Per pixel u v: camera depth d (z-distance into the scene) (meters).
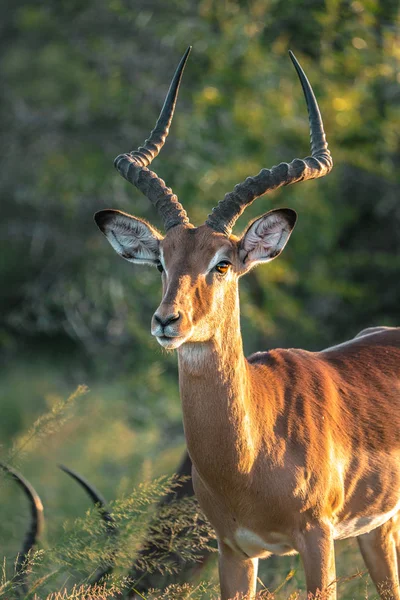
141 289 20.03
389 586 8.92
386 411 8.70
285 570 9.99
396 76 16.56
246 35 17.08
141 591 9.33
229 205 8.07
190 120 18.19
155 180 8.27
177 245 7.75
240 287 18.50
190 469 10.19
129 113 20.78
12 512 13.07
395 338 9.47
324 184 19.45
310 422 8.10
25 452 9.04
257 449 7.79
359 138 18.06
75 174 21.03
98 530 8.37
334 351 9.13
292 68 17.38
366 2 15.37
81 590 8.00
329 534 8.00
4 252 29.97
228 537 8.16
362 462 8.43
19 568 8.40
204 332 7.59
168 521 8.69
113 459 17.91
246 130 18.12
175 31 18.61
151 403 18.81
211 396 7.72
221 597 8.33
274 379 8.23
